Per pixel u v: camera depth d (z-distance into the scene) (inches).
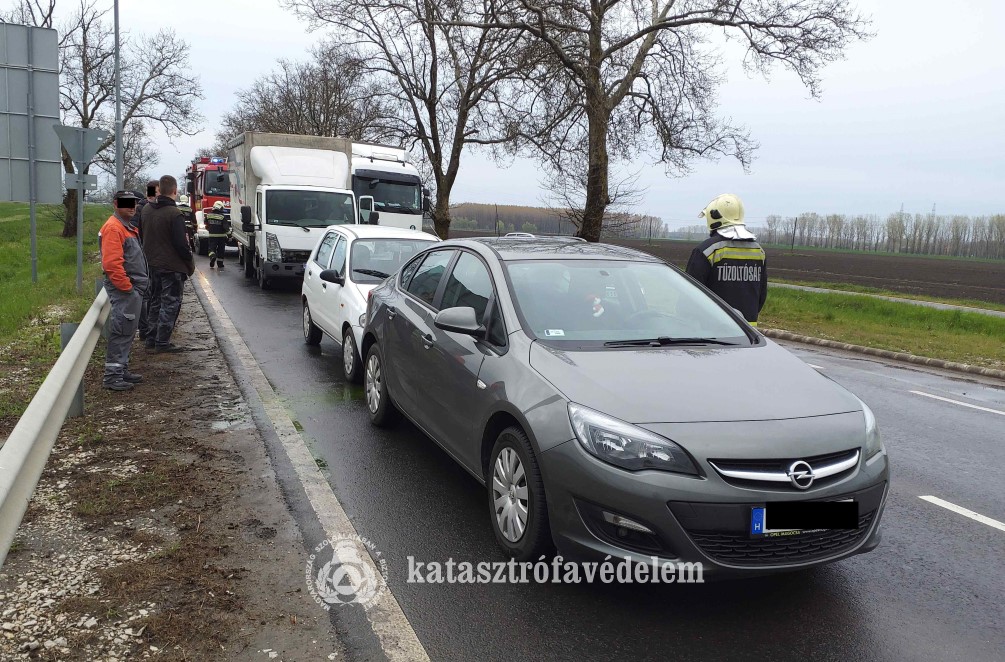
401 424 249.1
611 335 168.7
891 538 175.3
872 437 141.2
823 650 125.5
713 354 162.7
